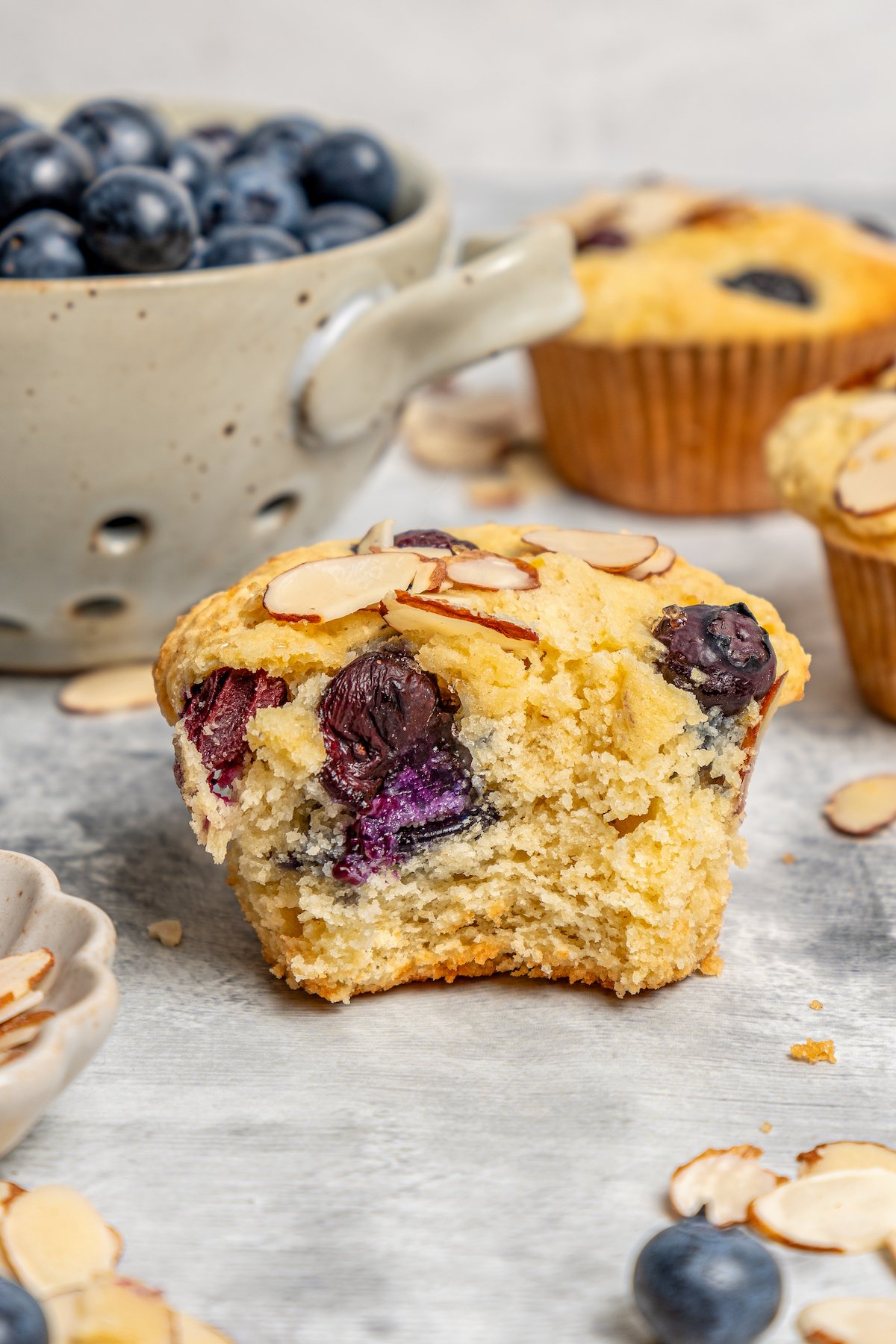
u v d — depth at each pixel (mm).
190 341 363
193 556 386
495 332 388
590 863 331
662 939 329
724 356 440
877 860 355
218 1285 292
